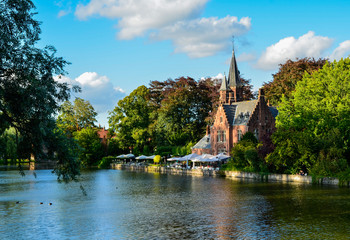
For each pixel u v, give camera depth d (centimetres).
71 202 3812
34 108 2097
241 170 6656
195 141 10862
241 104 8931
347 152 5434
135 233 2459
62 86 2175
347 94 5744
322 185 4925
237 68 11069
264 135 6241
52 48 2177
